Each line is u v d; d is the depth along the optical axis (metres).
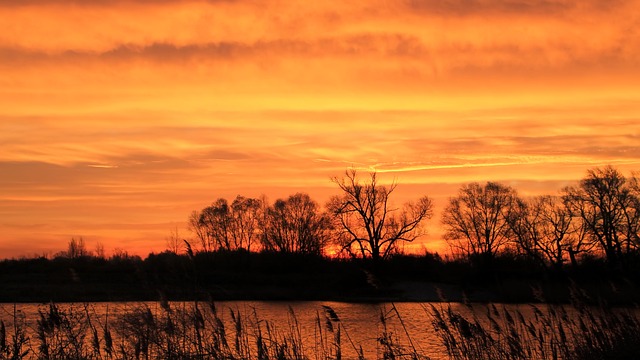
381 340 14.05
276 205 90.44
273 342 14.11
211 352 13.06
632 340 14.58
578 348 14.75
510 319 14.51
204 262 67.06
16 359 12.41
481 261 59.66
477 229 78.12
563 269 44.28
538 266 58.12
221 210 96.62
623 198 65.50
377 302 54.53
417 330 25.61
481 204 78.44
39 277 50.50
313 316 34.16
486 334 14.06
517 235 68.94
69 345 13.12
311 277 67.12
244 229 97.12
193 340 13.43
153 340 12.91
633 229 64.75
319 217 86.94
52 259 56.19
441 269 66.50
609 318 15.06
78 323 13.42
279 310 39.16
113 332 13.77
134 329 13.29
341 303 53.34
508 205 78.31
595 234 66.25
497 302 27.41
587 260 47.06
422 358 14.37
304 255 73.62
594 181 66.69
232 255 70.88
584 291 15.39
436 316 14.23
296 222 89.12
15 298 43.84
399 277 67.81
